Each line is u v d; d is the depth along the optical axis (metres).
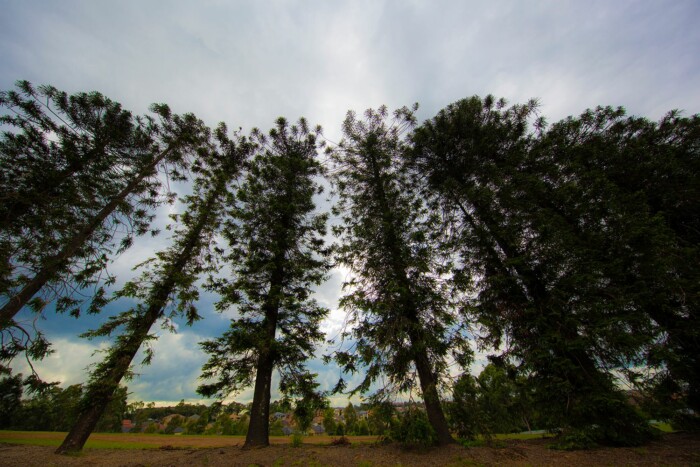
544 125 12.30
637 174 10.18
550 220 9.30
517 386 8.48
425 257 9.80
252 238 12.17
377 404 7.96
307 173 14.81
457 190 12.12
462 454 6.65
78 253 11.55
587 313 7.67
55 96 10.87
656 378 7.28
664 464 5.26
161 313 11.29
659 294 7.61
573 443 6.67
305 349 10.43
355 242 11.04
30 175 10.44
